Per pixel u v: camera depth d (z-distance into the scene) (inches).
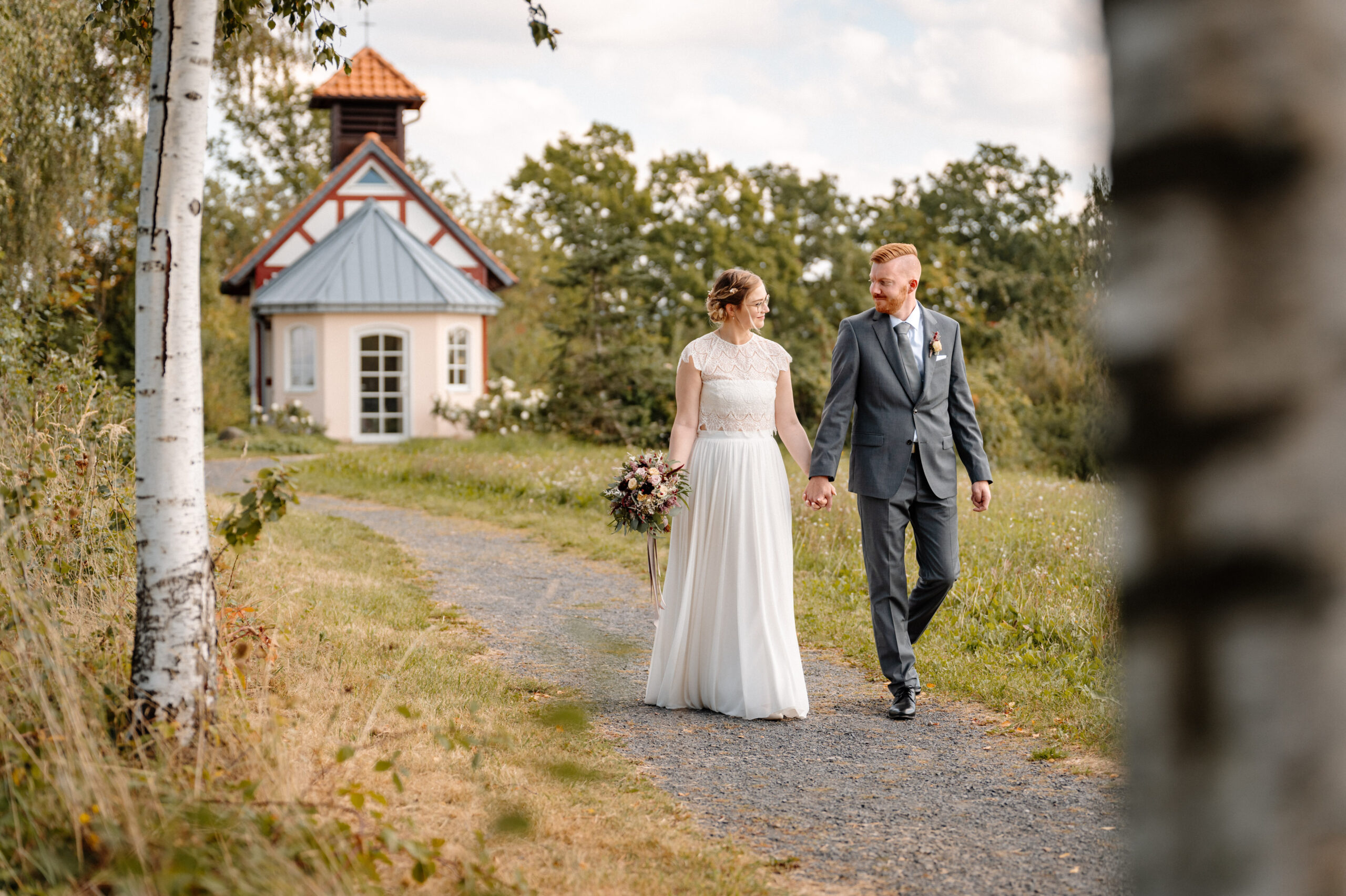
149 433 128.7
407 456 656.4
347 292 844.0
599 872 116.0
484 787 138.5
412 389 852.0
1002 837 134.5
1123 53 34.8
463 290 878.4
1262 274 32.9
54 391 257.3
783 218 1562.5
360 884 97.7
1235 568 33.5
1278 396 32.8
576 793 142.4
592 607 280.7
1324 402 32.6
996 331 1115.9
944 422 198.7
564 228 823.7
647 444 769.6
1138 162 34.6
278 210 1632.6
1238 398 33.1
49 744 113.6
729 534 193.3
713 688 193.6
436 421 855.1
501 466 554.9
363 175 938.1
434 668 199.0
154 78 130.8
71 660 130.9
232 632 173.5
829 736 179.5
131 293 754.2
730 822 139.4
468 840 120.7
